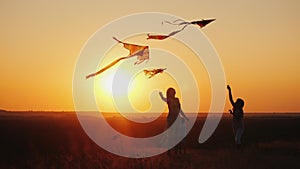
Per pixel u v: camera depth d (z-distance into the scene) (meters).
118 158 18.42
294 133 47.53
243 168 18.14
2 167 17.89
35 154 19.91
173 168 17.62
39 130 51.09
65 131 47.91
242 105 23.45
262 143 29.88
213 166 18.38
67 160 17.97
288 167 18.36
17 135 39.81
